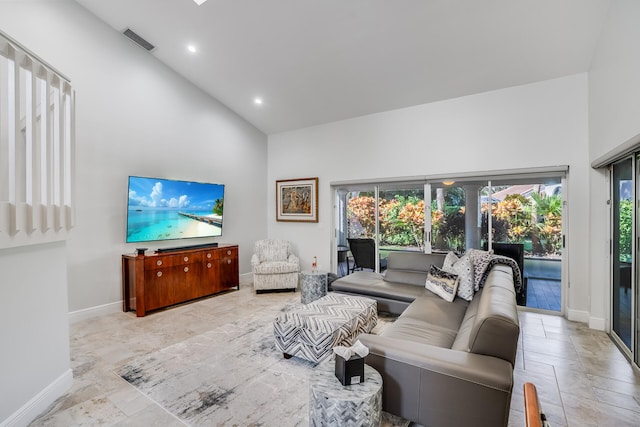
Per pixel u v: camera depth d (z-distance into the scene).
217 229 5.21
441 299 3.26
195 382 2.33
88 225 3.71
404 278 3.95
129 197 4.01
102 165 3.83
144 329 3.38
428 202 4.67
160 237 4.39
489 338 1.71
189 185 4.75
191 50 4.14
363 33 3.44
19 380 1.83
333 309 2.96
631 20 2.43
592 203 3.42
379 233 5.12
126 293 3.99
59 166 2.10
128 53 4.08
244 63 4.27
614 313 3.13
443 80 4.01
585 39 3.13
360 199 5.31
